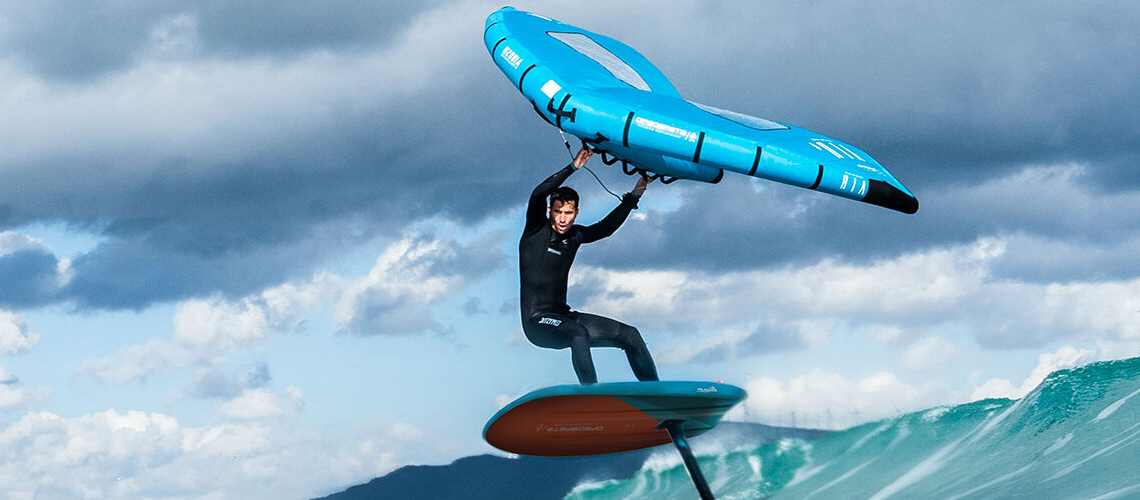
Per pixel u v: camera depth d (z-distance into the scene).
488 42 9.60
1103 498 8.61
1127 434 10.26
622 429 9.13
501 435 8.75
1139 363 12.33
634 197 9.28
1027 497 9.35
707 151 7.48
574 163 8.75
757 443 14.52
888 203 7.88
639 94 8.29
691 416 9.09
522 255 9.06
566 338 8.71
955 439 12.49
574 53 9.38
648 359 8.89
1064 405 11.80
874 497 11.37
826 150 7.98
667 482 15.18
